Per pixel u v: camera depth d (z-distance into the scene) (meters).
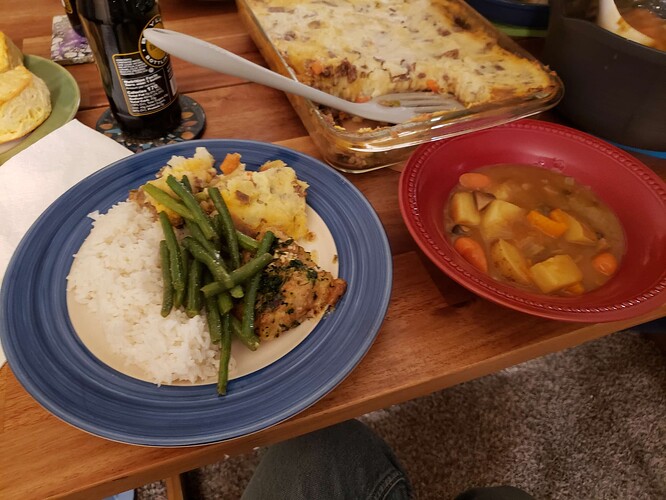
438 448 1.39
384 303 0.59
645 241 0.66
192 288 0.59
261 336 0.58
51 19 1.11
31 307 0.59
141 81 0.76
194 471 1.32
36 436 0.53
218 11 1.17
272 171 0.72
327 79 0.95
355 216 0.68
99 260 0.63
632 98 0.78
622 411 1.46
